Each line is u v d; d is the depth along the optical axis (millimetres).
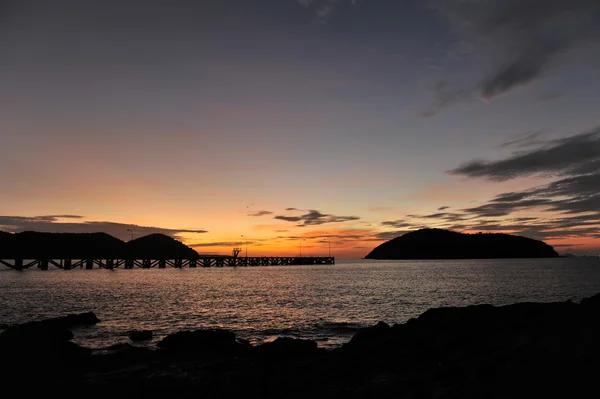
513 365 11398
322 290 64438
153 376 14680
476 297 54125
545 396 9430
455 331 17062
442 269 156375
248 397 12500
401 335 17953
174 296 53406
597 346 11211
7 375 14234
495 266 185375
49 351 16828
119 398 12414
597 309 15539
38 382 13852
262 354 18781
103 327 29438
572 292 61094
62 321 21875
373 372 14141
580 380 9773
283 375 14625
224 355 19312
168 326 30969
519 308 18172
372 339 18828
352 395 11703
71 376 14914
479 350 14055
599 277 96875
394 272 133875
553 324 14773
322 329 29969
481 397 9836
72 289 61594
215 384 13539
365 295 56375
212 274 122500
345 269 168500
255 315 37344
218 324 32281
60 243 174125
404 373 13562
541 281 84500
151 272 129125
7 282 74875
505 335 14898
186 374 15352
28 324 19875
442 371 12359
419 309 42156
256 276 111625
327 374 14508
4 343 16812
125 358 18172
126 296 52625
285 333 28547
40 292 55844
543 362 11055
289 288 68375
